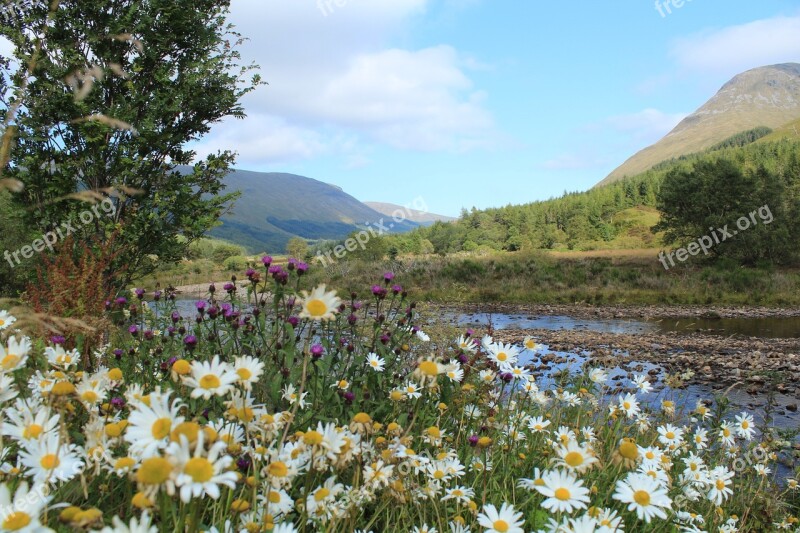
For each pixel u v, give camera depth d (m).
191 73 8.58
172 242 8.38
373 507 2.12
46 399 1.62
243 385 1.51
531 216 103.06
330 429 1.64
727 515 2.92
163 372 3.05
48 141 7.47
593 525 1.56
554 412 3.79
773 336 18.19
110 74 7.79
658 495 1.73
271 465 1.50
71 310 3.39
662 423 3.88
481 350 3.20
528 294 30.08
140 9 8.35
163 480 0.96
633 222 105.44
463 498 2.05
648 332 19.16
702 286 31.69
